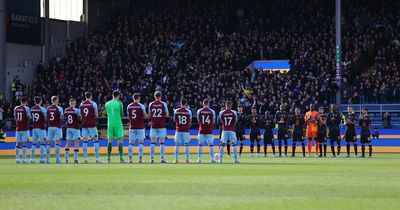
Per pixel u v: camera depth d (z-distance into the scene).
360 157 43.81
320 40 65.38
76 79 66.56
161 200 18.78
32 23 71.38
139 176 26.25
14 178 25.78
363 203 18.11
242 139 45.84
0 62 66.38
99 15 77.81
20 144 41.16
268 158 42.25
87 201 18.64
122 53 69.06
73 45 72.06
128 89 63.88
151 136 36.12
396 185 22.67
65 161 38.88
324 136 44.84
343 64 61.38
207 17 72.62
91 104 36.69
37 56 72.00
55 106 37.47
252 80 61.53
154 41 69.94
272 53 66.12
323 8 70.06
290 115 45.69
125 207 17.42
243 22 71.94
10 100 68.88
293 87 59.78
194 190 21.16
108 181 24.22
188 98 60.62
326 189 21.42
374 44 64.00
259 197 19.38
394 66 60.38
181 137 36.00
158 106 35.97
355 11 68.62
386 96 58.28
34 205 17.95
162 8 75.44
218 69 64.88
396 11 67.88
